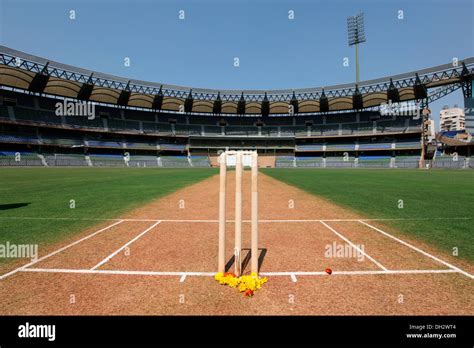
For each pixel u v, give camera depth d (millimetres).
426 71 56062
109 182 21734
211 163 71312
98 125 65562
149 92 66625
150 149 70750
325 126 75562
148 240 6973
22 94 56906
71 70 55188
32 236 7203
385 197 13852
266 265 5387
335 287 4488
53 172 35156
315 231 7824
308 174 35375
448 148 62000
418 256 5801
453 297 4156
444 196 14086
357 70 71688
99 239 7008
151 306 3924
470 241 6754
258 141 77938
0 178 25125
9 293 4305
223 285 4555
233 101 72812
